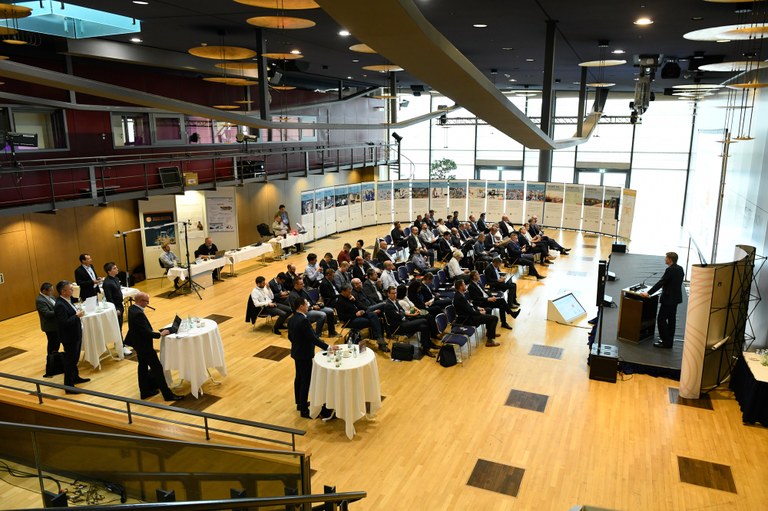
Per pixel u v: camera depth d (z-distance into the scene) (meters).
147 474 6.09
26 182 11.95
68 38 10.84
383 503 6.11
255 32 10.49
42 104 11.95
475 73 4.79
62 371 9.20
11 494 5.22
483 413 8.05
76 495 5.46
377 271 12.80
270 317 11.79
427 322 10.25
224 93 17.78
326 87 22.22
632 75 16.84
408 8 3.14
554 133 25.55
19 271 12.19
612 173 24.53
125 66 13.90
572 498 6.19
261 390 8.78
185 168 16.22
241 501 3.11
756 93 10.75
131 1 7.97
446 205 23.73
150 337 8.18
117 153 14.12
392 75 16.55
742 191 11.30
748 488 6.37
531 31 10.34
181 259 16.17
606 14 8.74
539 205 22.69
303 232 18.34
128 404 6.76
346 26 3.37
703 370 8.40
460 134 27.16
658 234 21.77
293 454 6.09
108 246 14.34
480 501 6.15
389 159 26.23
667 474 6.62
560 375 9.32
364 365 7.53
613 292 13.67
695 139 21.12
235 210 17.23
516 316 11.92
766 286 9.03
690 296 8.26
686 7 8.18
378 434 7.50
